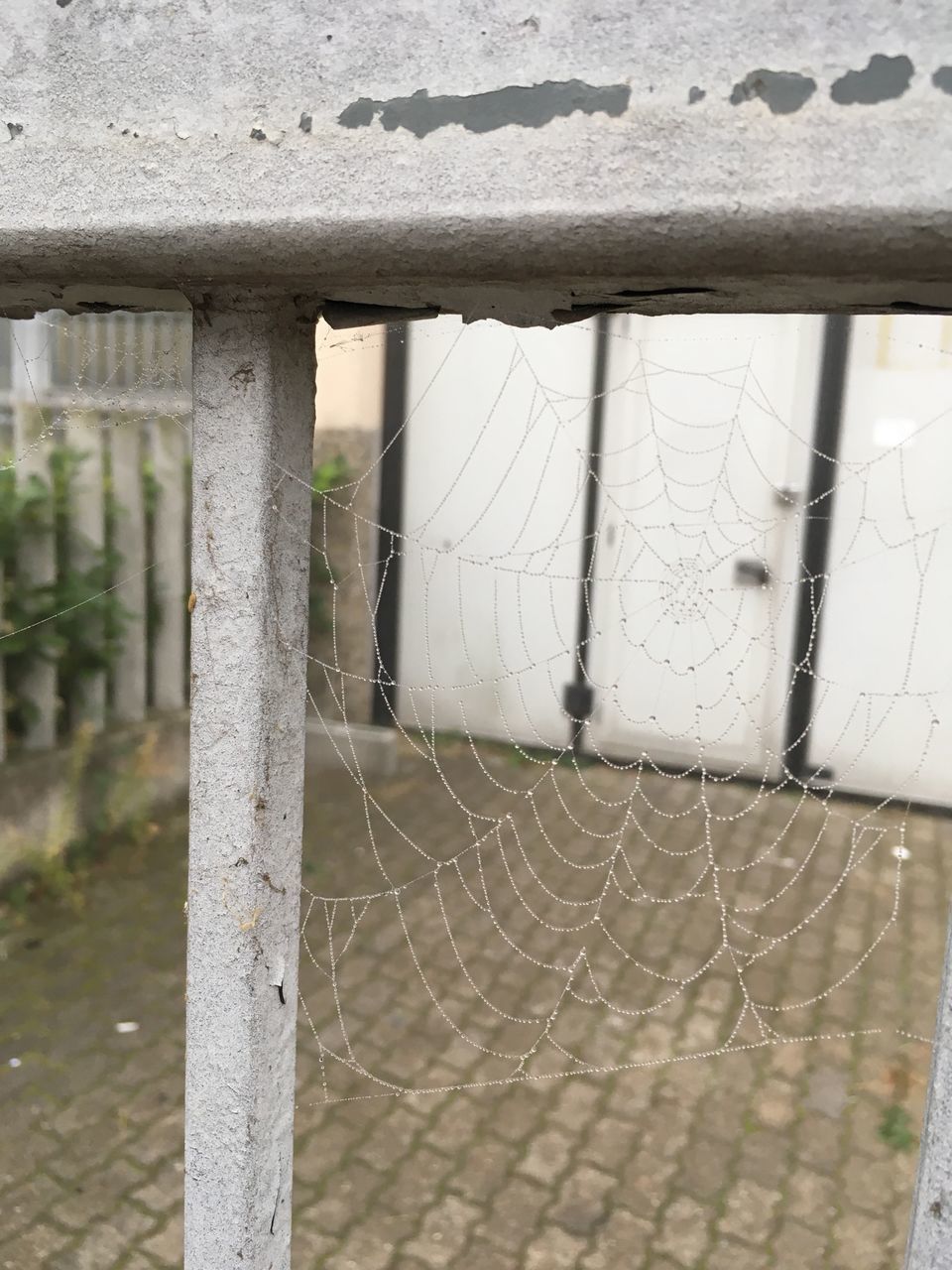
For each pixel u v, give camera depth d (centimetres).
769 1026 308
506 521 553
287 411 121
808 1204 241
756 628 512
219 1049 130
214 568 122
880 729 493
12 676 387
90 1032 299
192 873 129
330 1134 258
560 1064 289
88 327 400
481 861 391
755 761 520
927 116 79
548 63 87
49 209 105
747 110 82
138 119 100
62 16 102
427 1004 315
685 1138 261
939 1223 102
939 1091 102
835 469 491
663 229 85
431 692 582
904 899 394
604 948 352
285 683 127
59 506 394
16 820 374
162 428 443
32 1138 254
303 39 94
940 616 480
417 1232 229
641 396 519
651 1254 225
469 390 544
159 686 462
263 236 97
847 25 79
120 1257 220
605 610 541
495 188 89
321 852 427
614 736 549
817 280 91
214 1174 132
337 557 551
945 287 92
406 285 102
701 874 392
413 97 91
